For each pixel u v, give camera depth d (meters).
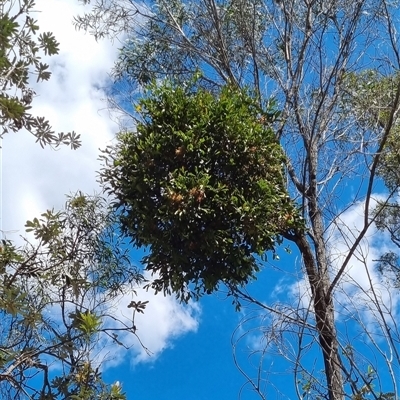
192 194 4.73
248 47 6.68
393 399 4.08
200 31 6.96
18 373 3.62
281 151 5.25
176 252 4.90
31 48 3.51
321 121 6.02
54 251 3.93
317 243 5.25
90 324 3.58
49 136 3.50
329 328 4.53
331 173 5.70
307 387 4.25
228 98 5.15
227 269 4.96
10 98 3.18
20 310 3.50
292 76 6.18
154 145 4.95
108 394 3.73
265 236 4.96
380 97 5.89
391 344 4.26
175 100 5.10
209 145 4.97
